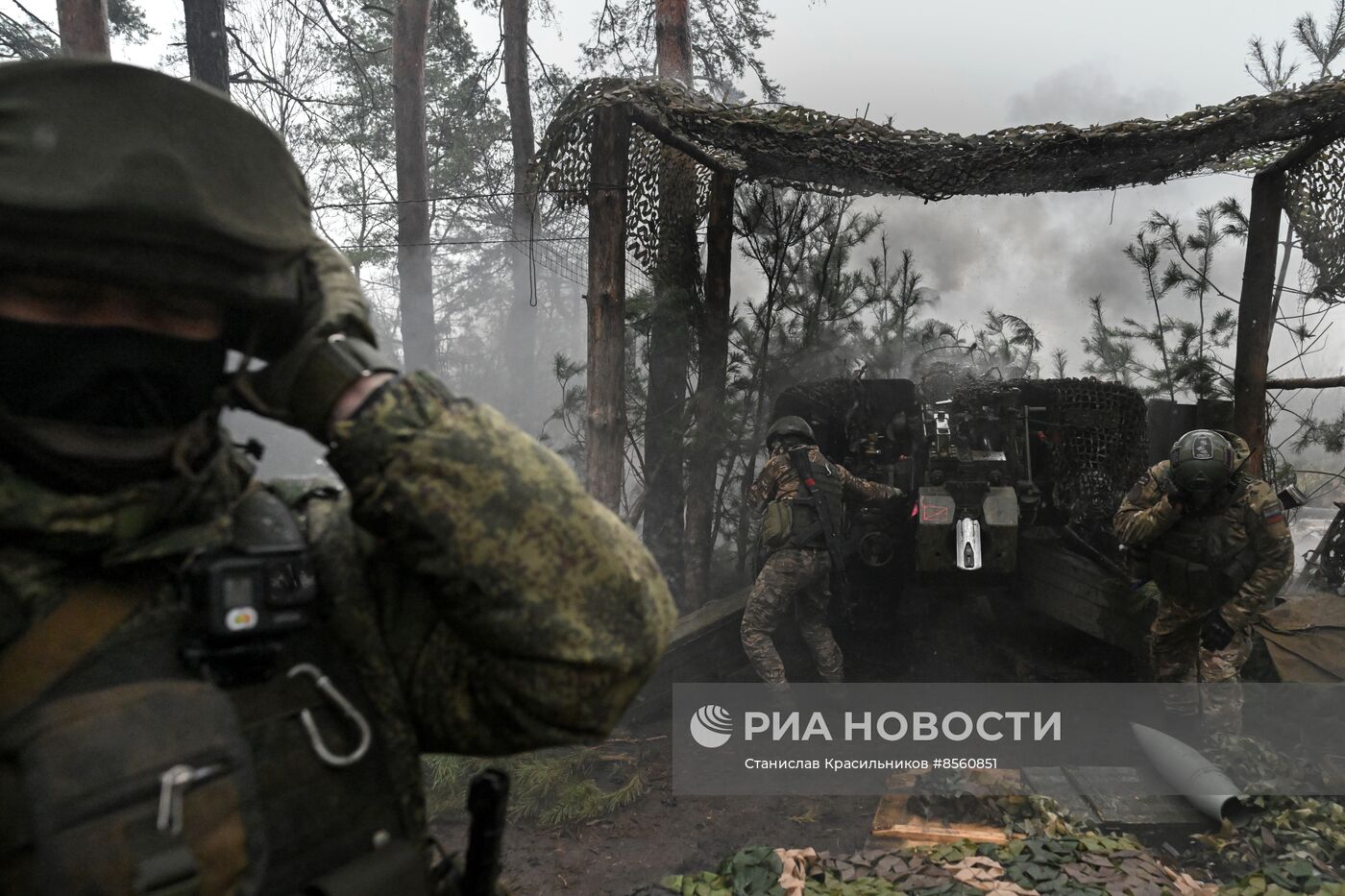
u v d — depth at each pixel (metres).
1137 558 4.79
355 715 0.91
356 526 1.01
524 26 13.14
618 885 3.63
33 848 0.67
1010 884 3.15
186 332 0.80
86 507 0.76
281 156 0.86
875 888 3.15
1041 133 5.42
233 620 0.80
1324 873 3.33
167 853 0.69
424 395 0.91
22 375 0.74
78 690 0.75
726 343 6.75
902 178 6.03
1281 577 4.40
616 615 0.92
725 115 5.32
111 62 0.76
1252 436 6.44
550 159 5.47
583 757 4.57
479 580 0.88
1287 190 6.22
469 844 1.10
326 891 0.83
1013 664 5.93
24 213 0.69
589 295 5.48
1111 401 5.92
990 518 5.15
